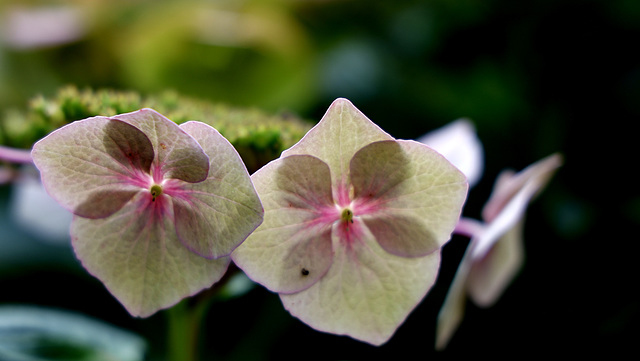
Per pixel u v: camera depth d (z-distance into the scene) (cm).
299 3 43
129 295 21
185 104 27
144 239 21
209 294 25
